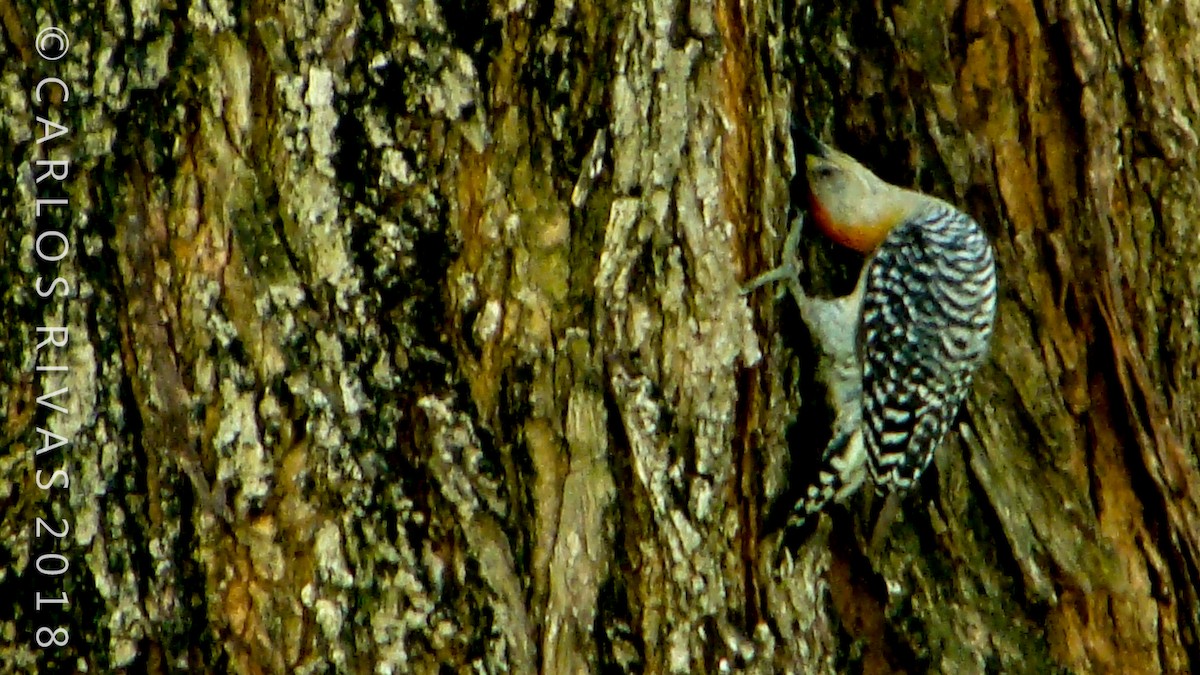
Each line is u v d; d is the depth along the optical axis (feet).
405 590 24.03
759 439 25.72
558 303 24.38
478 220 24.34
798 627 26.40
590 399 24.38
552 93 24.44
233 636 23.76
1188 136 29.48
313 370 23.71
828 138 30.07
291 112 23.50
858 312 29.27
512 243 24.34
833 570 29.40
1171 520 29.71
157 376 23.56
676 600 24.58
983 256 29.30
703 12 24.36
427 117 24.11
